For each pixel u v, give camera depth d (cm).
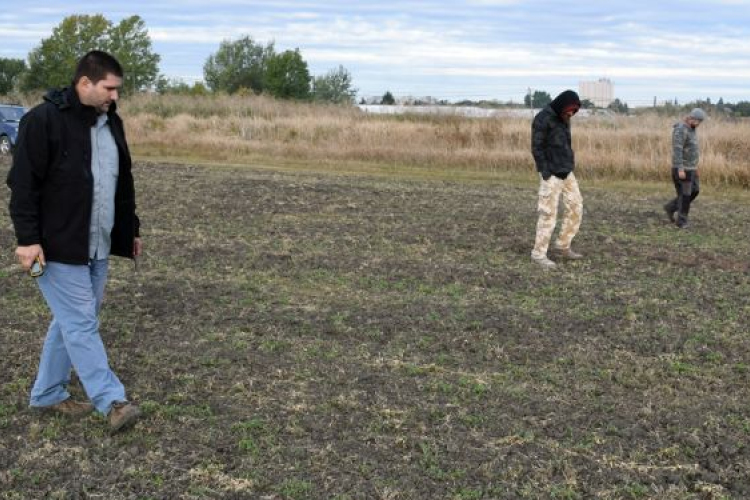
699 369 643
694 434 516
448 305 806
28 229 474
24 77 6712
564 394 584
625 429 523
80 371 495
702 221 1399
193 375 602
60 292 489
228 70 7194
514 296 849
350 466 469
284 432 511
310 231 1196
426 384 594
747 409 565
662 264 1030
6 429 511
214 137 2920
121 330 704
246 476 454
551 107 974
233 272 930
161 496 432
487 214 1391
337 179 1958
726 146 2122
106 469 459
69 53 6469
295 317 754
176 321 736
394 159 2412
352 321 746
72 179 480
